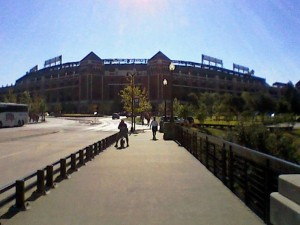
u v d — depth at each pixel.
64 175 10.88
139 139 29.39
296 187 2.87
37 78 173.38
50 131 43.50
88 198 8.14
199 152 15.70
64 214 6.82
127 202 7.75
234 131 21.67
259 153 6.68
